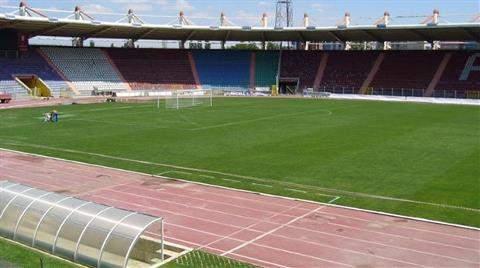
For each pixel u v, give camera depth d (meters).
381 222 20.92
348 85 94.00
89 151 35.97
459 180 27.83
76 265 15.94
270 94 95.00
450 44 125.19
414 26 79.81
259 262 16.92
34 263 16.05
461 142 40.12
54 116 51.50
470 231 19.89
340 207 22.94
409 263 16.86
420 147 37.88
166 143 39.38
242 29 91.19
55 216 17.23
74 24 79.88
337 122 52.97
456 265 16.70
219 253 17.69
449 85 85.69
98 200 24.06
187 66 101.81
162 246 16.84
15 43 84.88
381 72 94.06
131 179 28.08
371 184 27.06
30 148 36.84
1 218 18.56
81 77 89.94
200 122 52.34
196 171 30.08
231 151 36.19
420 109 68.06
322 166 31.34
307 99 85.56
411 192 25.48
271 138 41.94
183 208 22.83
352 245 18.41
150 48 103.44
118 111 62.34
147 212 22.25
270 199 24.23
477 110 66.75
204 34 97.75
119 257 15.30
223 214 21.97
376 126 49.69
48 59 89.44
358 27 84.69
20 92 78.12
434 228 20.22
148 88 94.00
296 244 18.52
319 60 101.81
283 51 105.62
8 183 20.22
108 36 96.56
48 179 27.98
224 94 93.44
